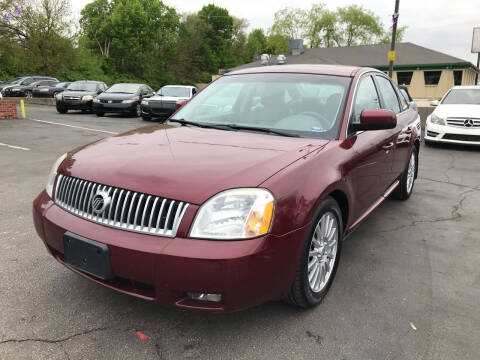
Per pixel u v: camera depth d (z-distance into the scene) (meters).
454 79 32.12
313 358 2.20
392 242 3.87
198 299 2.10
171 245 2.03
